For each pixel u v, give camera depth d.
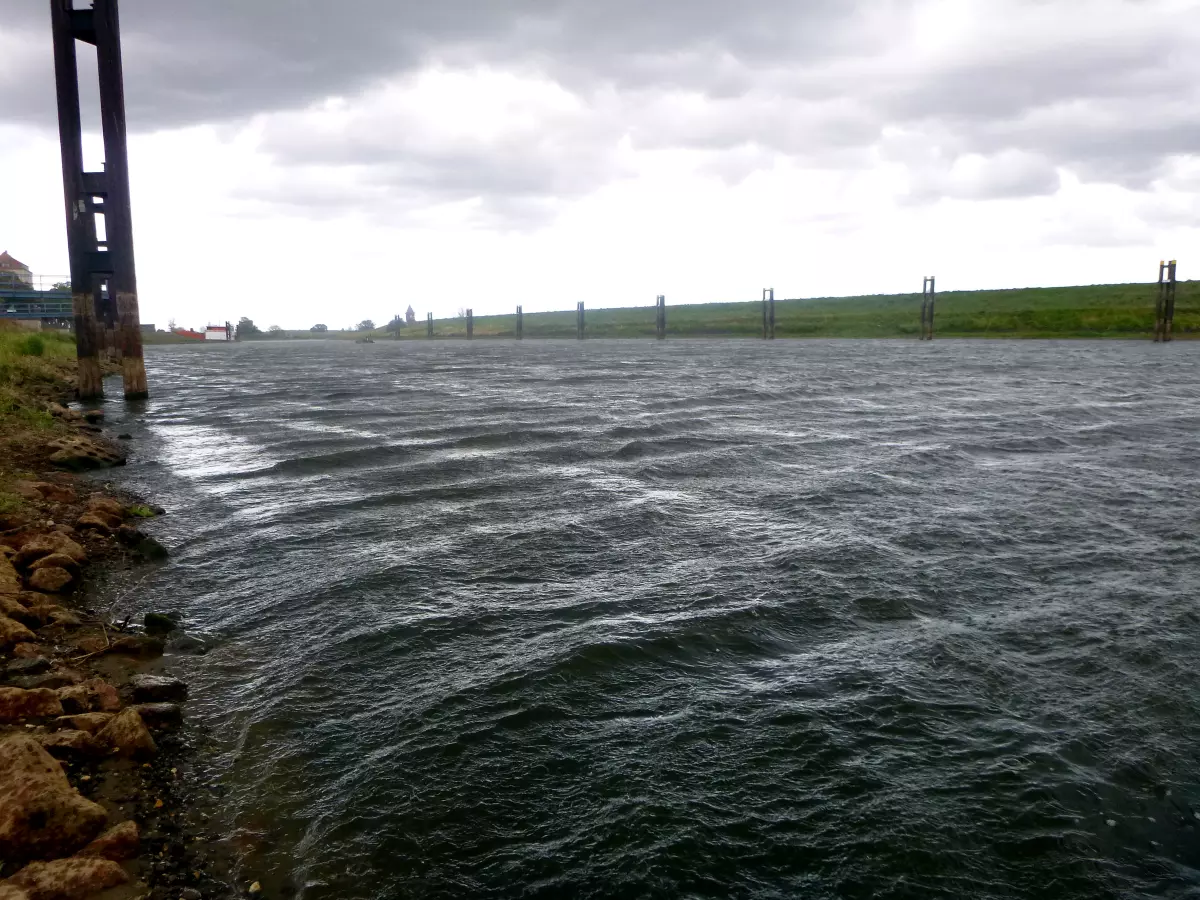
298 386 32.09
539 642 6.22
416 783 4.44
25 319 48.19
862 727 5.00
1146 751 4.78
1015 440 15.99
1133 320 74.06
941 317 89.19
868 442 15.77
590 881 3.69
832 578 7.65
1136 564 8.16
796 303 123.81
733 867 3.78
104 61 23.06
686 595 7.22
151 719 5.04
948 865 3.82
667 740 4.84
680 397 25.02
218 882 3.65
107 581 7.74
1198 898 3.65
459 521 9.85
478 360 54.59
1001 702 5.34
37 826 3.73
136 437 17.72
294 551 8.70
